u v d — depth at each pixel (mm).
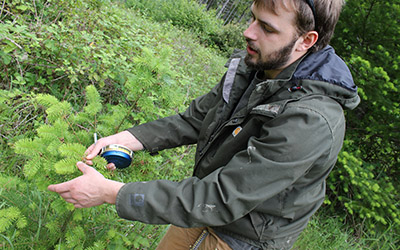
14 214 1427
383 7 3303
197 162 1411
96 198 1143
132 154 1444
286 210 1154
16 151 1309
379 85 3271
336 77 1083
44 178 1390
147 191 1091
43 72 2945
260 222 1190
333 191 3566
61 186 1141
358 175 3402
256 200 1010
